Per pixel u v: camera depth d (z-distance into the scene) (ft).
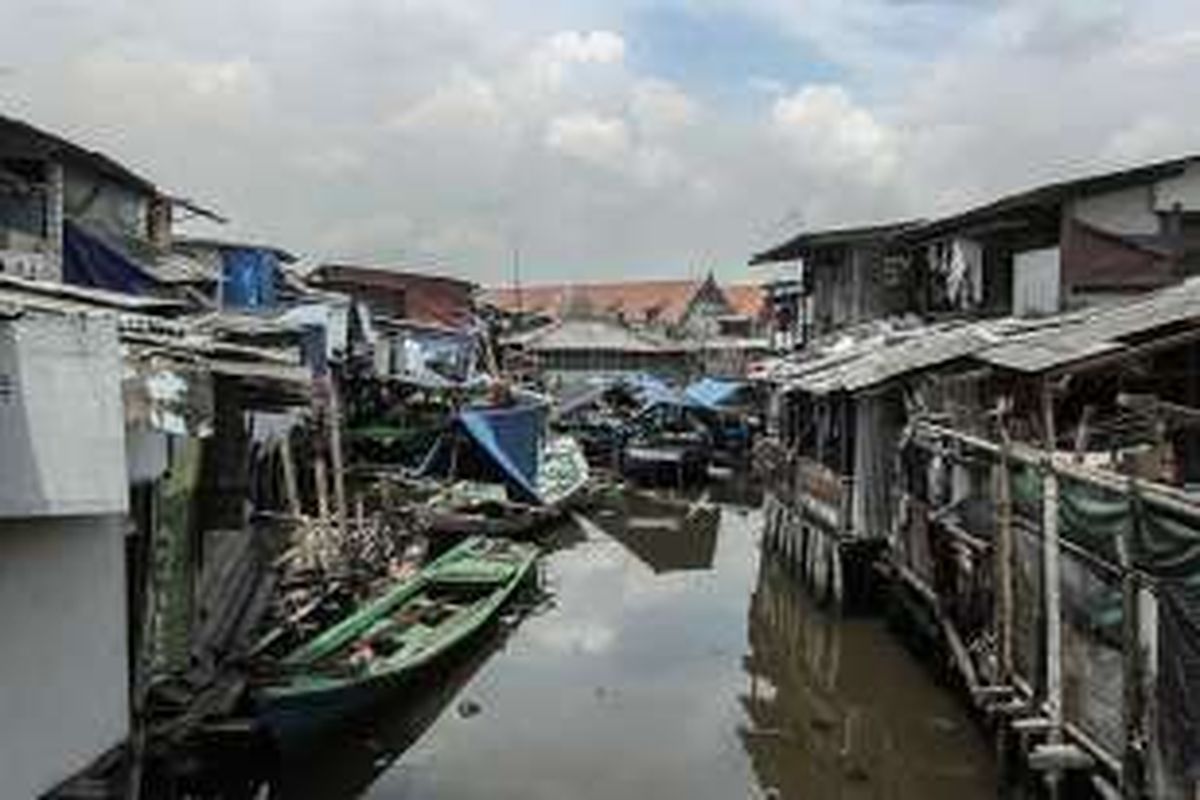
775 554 103.45
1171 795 36.32
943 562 62.18
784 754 59.31
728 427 164.55
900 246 101.40
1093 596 42.19
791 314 153.48
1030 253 80.79
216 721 45.85
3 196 65.87
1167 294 58.80
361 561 76.59
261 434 75.66
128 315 38.86
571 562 106.63
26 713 30.96
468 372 170.30
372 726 59.00
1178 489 40.42
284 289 119.34
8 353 27.63
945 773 56.65
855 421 79.71
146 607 40.09
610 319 248.73
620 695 68.54
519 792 54.49
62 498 28.30
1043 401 52.03
